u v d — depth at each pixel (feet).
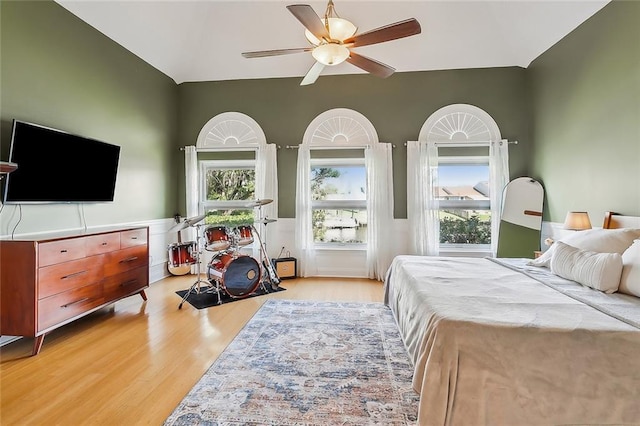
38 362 7.04
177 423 5.11
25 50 8.68
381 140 14.90
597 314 5.05
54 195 9.21
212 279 11.76
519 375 4.43
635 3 8.76
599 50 10.04
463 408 4.45
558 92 12.05
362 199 15.34
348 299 11.60
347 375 6.49
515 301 5.70
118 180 12.08
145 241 11.12
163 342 8.04
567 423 4.28
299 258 15.05
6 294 7.32
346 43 8.37
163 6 11.72
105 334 8.52
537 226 13.16
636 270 6.15
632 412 4.17
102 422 5.14
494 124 14.33
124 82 12.37
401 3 12.12
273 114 15.38
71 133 9.98
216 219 15.84
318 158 15.28
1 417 5.24
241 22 13.11
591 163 10.46
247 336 8.38
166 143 15.06
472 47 13.56
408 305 6.96
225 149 15.49
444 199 14.85
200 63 14.83
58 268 7.84
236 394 5.86
